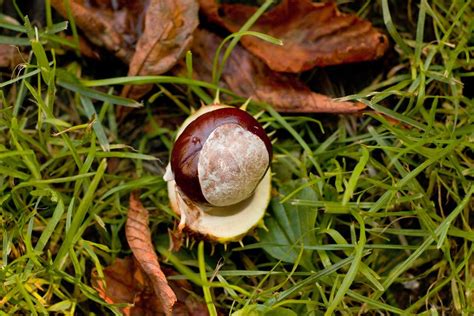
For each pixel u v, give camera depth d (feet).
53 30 1.31
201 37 1.36
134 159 1.35
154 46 1.32
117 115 1.36
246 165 1.21
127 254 1.31
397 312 1.24
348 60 1.35
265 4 1.32
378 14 1.39
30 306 1.21
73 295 1.28
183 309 1.28
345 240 1.28
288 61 1.34
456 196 1.30
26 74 1.27
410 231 1.28
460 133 1.29
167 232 1.32
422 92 1.30
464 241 1.29
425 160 1.32
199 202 1.23
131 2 1.34
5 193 1.30
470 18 1.34
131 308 1.26
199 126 1.22
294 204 1.26
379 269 1.31
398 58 1.37
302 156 1.34
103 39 1.34
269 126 1.36
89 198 1.25
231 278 1.30
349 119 1.36
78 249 1.28
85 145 1.34
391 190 1.26
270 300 1.23
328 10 1.35
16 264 1.25
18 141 1.29
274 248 1.29
